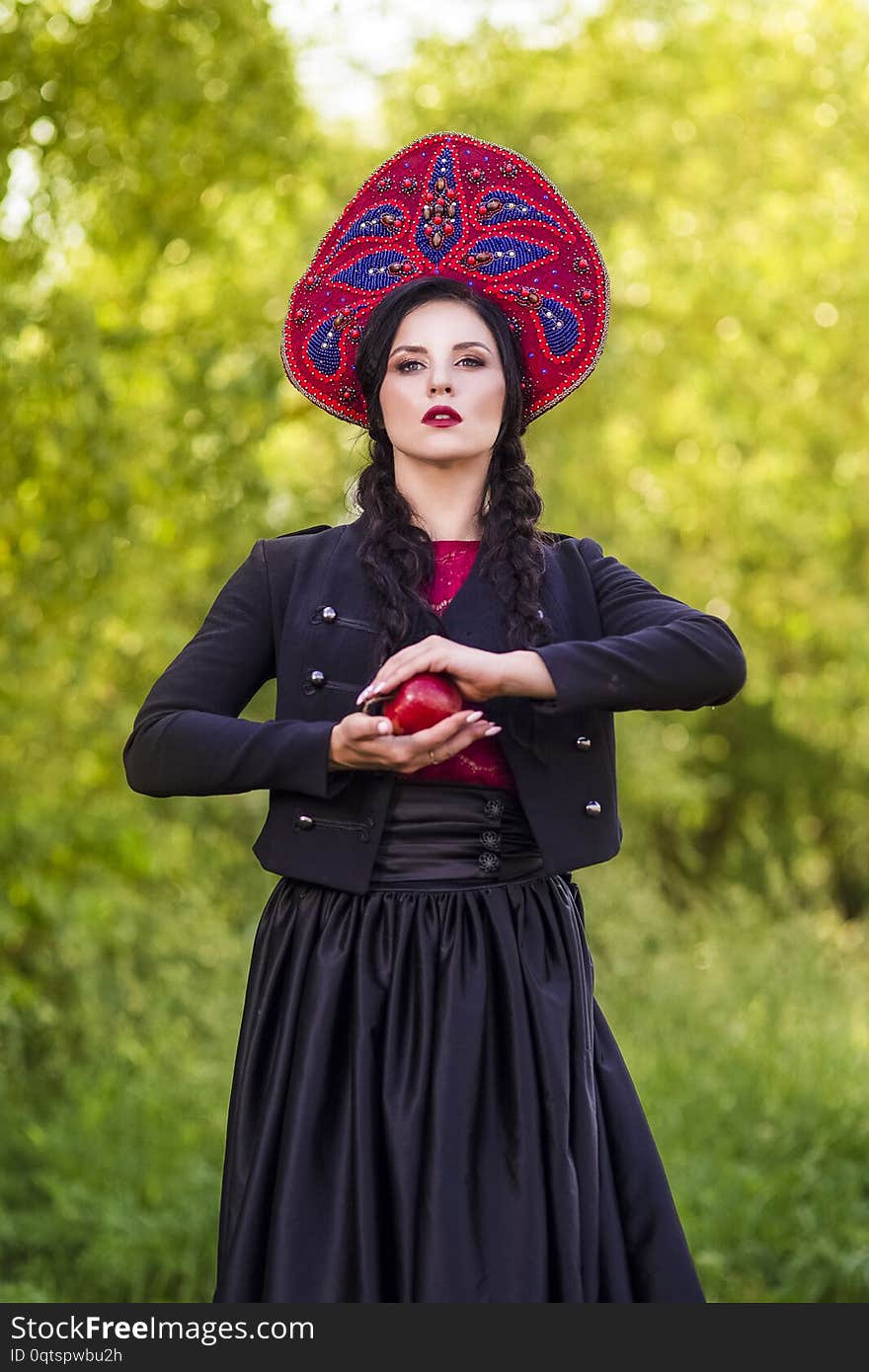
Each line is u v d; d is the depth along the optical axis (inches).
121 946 251.8
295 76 240.8
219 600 83.0
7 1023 236.2
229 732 75.3
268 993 78.4
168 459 225.3
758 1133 206.7
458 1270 71.3
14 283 217.0
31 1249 196.9
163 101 217.9
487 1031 75.0
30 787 241.4
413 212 85.4
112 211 227.9
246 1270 73.9
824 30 324.5
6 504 220.1
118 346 221.0
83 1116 214.5
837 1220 193.8
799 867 428.5
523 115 290.2
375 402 84.3
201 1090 217.5
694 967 250.5
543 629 79.0
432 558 80.2
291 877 78.7
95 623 231.1
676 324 330.0
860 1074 219.3
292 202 246.8
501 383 81.5
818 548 357.1
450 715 71.8
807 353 330.3
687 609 78.6
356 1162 72.9
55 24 219.9
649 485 355.3
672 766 397.1
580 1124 75.2
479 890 77.0
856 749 402.0
